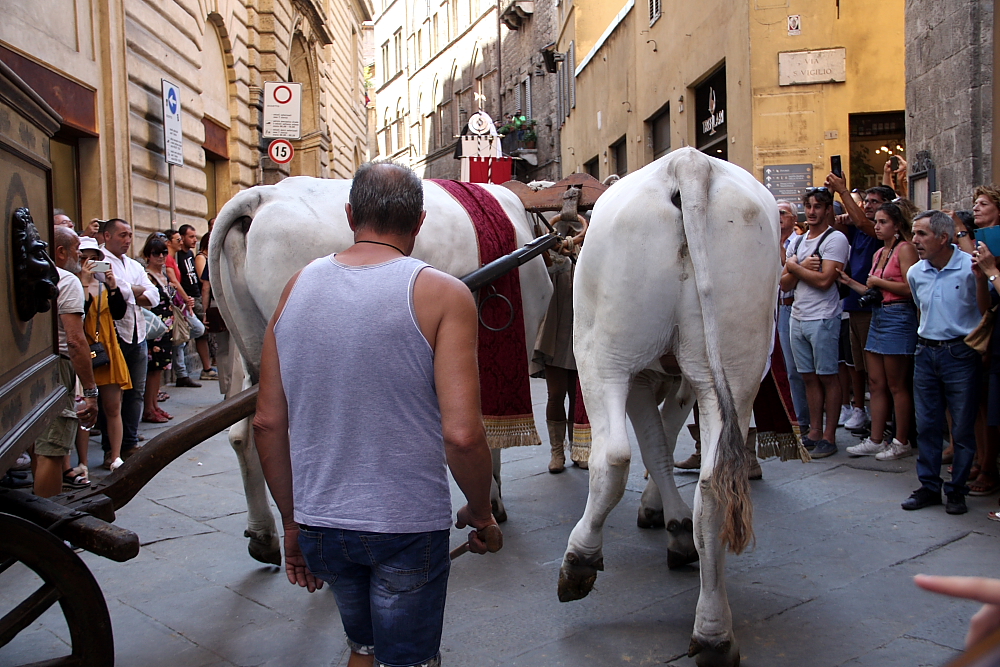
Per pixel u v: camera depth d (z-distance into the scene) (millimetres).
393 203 2236
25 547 2338
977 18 6613
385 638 2135
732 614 3420
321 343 2127
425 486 2121
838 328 5977
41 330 3105
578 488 5453
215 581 3943
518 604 3586
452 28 41844
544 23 27781
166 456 2848
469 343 2123
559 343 5551
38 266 2719
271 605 3656
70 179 8875
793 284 6246
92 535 2410
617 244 2994
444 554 2189
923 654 3055
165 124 10156
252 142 15070
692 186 2922
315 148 21328
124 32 9523
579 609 3516
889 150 10461
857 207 6156
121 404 6430
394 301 2105
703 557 2898
